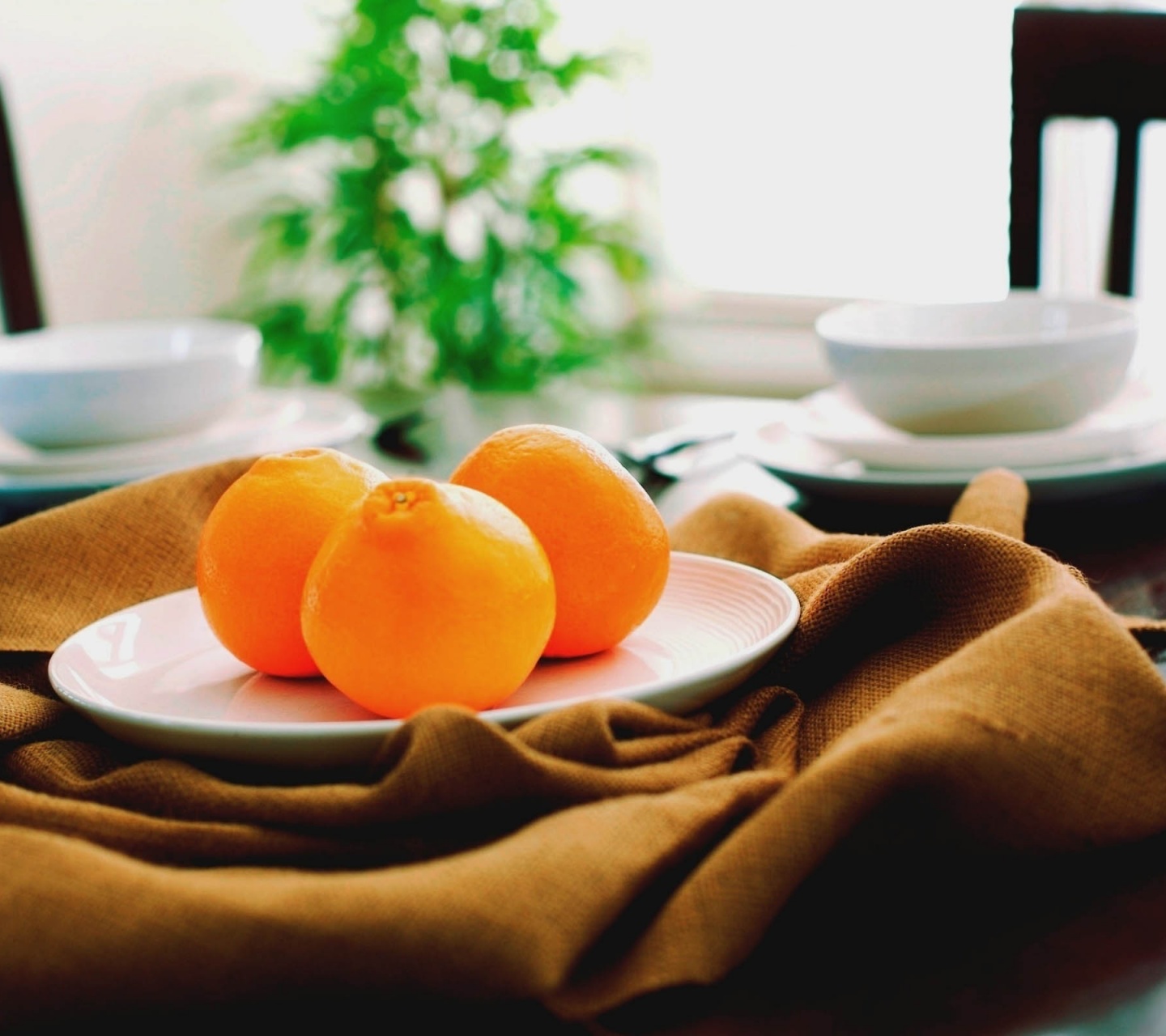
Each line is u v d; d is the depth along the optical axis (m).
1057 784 0.63
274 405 1.32
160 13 3.16
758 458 1.06
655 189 3.47
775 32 3.24
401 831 0.64
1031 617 0.67
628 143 3.47
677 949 0.59
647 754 0.67
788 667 0.74
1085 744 0.64
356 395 1.60
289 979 0.57
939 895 0.64
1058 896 0.63
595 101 3.47
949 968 0.60
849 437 1.04
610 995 0.58
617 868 0.60
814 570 0.81
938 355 1.04
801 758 0.70
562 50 3.31
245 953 0.57
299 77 3.61
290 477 0.73
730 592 0.81
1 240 1.84
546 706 0.67
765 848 0.60
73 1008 0.58
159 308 3.23
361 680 0.68
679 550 0.90
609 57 3.08
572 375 3.20
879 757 0.61
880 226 3.25
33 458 1.15
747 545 0.90
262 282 3.49
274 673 0.75
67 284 2.96
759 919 0.59
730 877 0.60
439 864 0.60
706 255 3.52
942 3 3.01
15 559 0.85
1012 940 0.61
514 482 0.73
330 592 0.68
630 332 3.37
